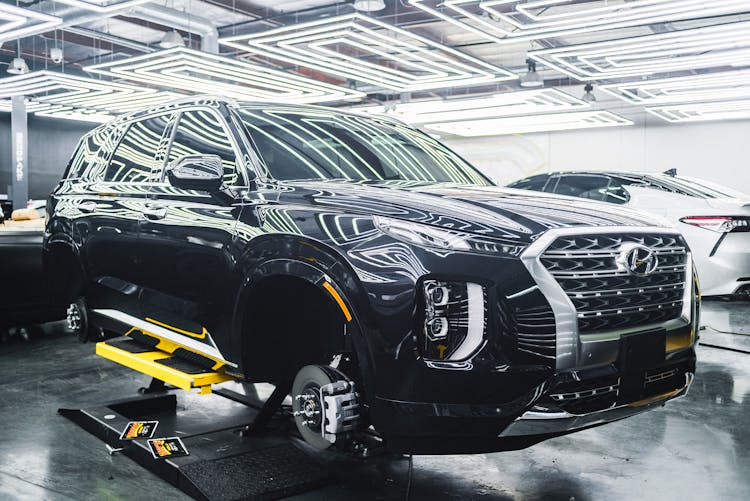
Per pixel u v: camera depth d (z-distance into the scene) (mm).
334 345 2648
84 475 2760
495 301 2098
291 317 2787
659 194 6293
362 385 2365
